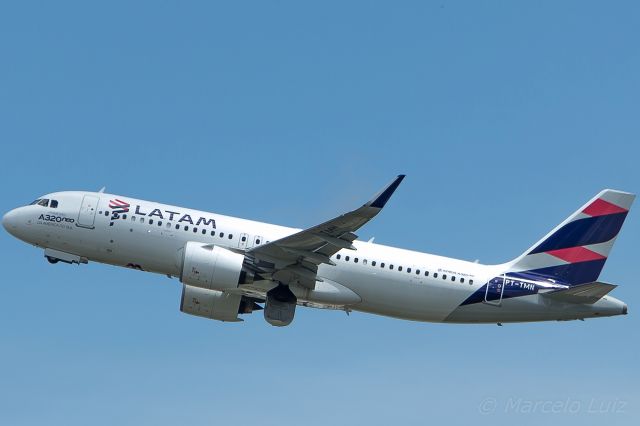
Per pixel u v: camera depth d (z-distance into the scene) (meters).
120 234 161.12
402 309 162.62
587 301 162.88
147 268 162.62
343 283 161.12
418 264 162.50
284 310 158.50
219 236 160.62
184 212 163.12
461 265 164.88
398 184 138.75
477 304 163.25
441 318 164.12
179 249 160.38
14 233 163.75
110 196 164.75
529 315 164.25
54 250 164.00
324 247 152.25
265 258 155.38
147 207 162.88
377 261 161.62
